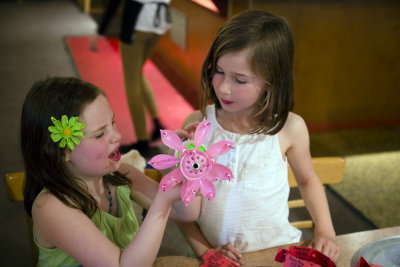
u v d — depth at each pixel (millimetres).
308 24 2668
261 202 1035
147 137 2688
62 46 4883
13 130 2869
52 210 830
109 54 4609
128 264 806
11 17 6320
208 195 698
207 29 3213
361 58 2848
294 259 777
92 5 6836
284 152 1062
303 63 2777
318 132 3000
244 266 880
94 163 831
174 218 1019
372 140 2895
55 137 770
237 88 885
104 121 817
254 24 860
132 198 1073
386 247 901
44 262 889
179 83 3852
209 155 725
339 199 2223
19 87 3639
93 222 913
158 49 4598
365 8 2693
